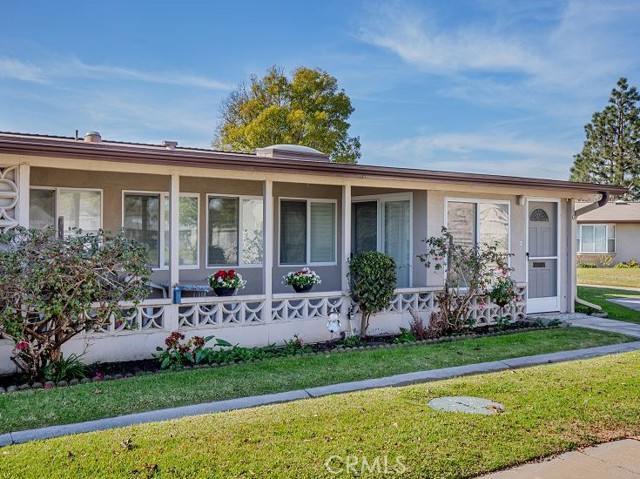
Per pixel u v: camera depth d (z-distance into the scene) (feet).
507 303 33.17
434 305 31.32
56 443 13.51
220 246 33.99
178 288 24.17
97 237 20.58
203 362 22.72
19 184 21.09
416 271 33.12
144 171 23.41
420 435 14.06
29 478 11.53
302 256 36.83
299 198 36.68
